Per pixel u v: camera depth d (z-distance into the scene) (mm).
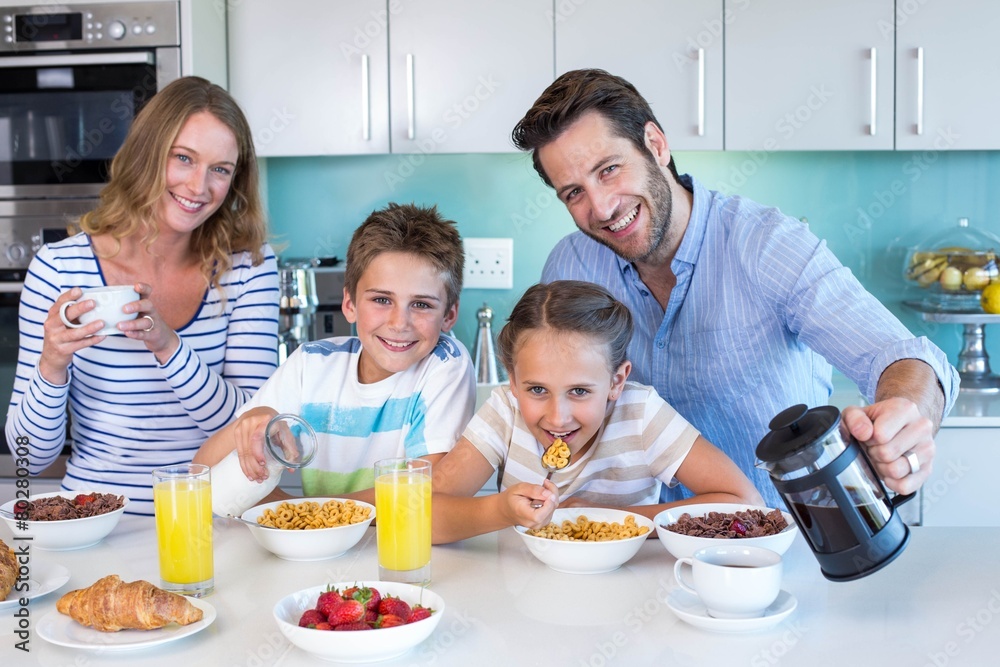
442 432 1545
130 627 996
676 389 1684
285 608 1011
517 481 1497
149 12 2500
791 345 1601
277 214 3105
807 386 1663
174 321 1810
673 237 1560
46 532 1285
